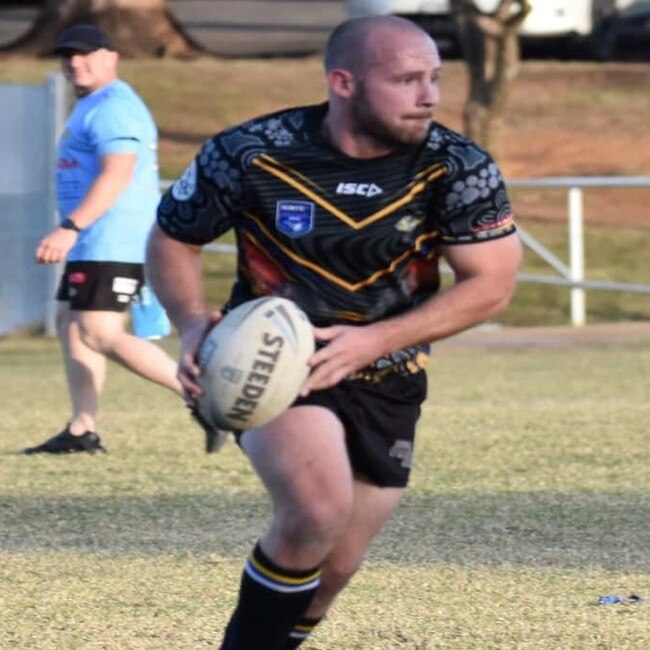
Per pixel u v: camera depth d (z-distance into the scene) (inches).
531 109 3609.7
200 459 1132.5
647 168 3216.0
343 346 546.6
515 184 2145.7
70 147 1115.3
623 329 2139.5
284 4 5068.9
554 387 1577.3
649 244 2664.9
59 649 650.2
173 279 578.9
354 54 550.0
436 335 565.6
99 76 1112.2
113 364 1870.1
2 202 2129.7
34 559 815.1
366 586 754.2
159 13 4077.3
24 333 2148.1
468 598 730.8
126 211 1108.5
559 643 655.8
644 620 691.4
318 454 542.6
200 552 831.7
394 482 583.5
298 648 635.5
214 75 3846.0
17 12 5064.0
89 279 1110.4
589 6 3978.8
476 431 1264.8
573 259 2180.1
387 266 568.1
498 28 2800.2
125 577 775.7
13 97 2107.5
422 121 550.3
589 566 794.2
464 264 568.4
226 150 564.4
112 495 992.9
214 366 533.6
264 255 573.6
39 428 1312.7
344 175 558.6
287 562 550.6
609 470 1079.0
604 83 3831.2
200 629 680.4
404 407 581.0
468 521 907.4
